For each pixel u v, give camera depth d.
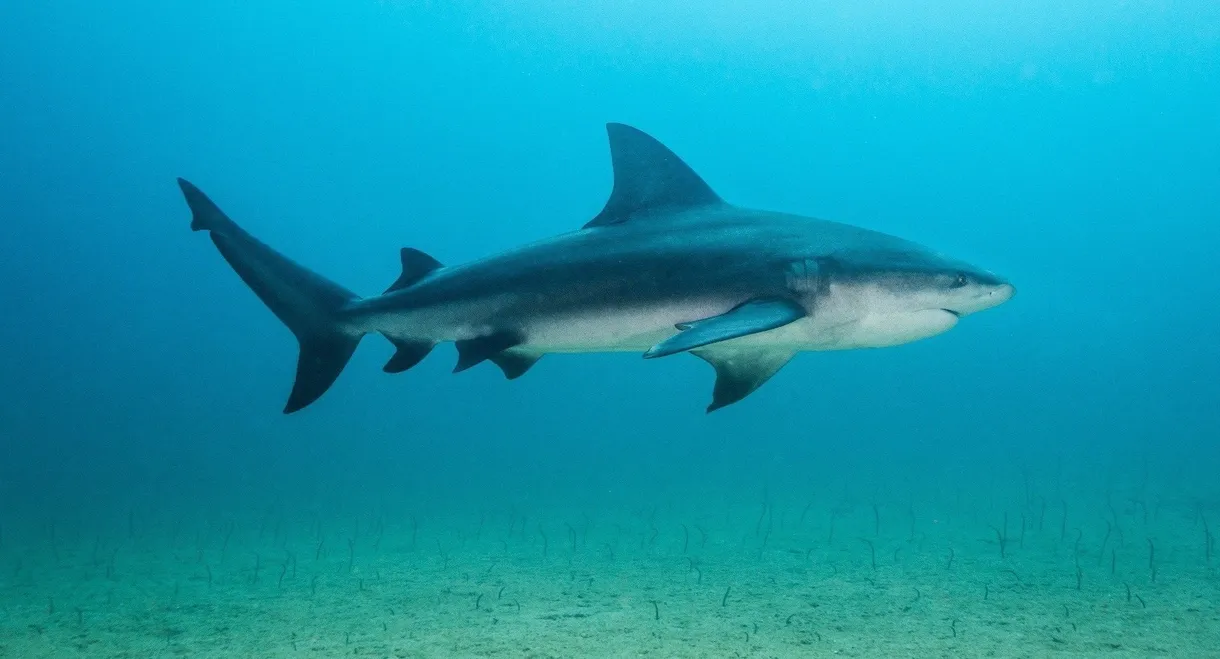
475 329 2.45
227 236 2.62
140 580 3.78
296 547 4.84
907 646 2.29
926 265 2.19
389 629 2.62
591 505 7.55
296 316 2.63
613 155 2.46
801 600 2.90
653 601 2.93
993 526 4.86
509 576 3.54
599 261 2.33
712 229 2.34
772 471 12.57
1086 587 2.99
